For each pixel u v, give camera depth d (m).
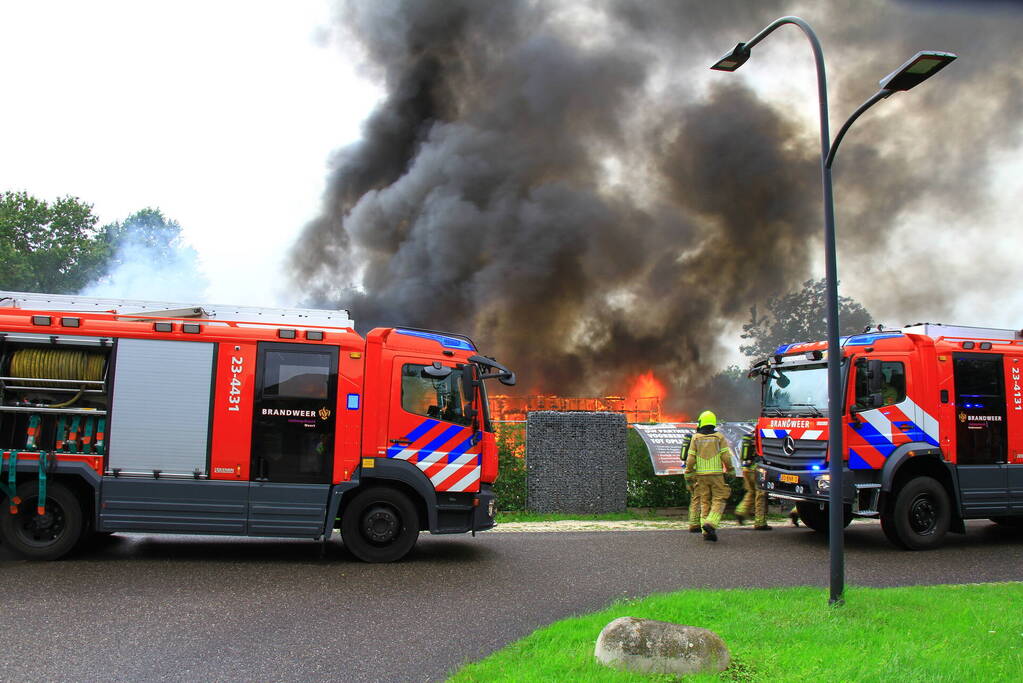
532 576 7.18
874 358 9.16
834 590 5.59
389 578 6.99
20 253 42.69
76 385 7.52
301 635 5.16
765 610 5.40
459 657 4.72
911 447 9.02
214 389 7.59
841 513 5.65
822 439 9.09
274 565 7.46
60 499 7.43
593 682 3.87
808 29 6.08
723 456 9.51
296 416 7.64
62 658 4.60
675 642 4.09
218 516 7.47
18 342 7.49
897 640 4.61
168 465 7.48
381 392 7.78
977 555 8.70
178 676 4.33
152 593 6.21
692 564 7.86
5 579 6.59
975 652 4.36
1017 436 9.55
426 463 7.79
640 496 12.09
